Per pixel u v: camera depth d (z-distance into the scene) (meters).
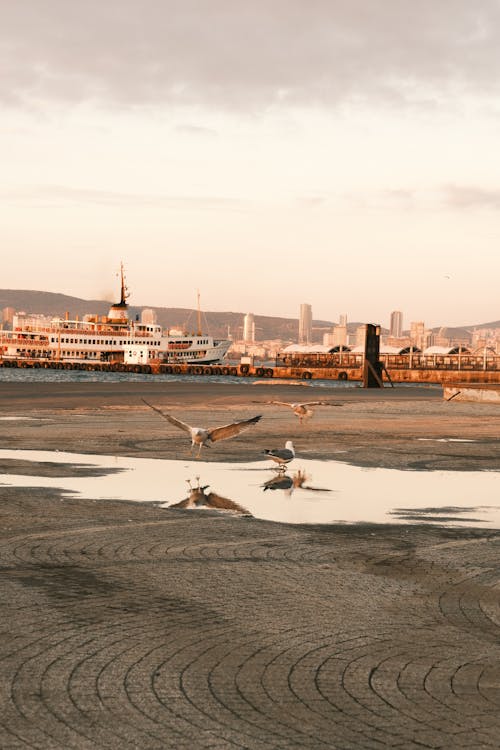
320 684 5.86
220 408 41.66
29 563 9.52
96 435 26.73
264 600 8.09
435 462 20.83
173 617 7.45
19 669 6.04
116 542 10.79
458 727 5.15
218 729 5.07
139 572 9.17
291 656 6.45
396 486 16.61
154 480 16.94
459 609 7.90
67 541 10.79
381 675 6.05
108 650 6.50
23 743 4.82
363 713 5.35
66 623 7.19
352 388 88.75
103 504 13.90
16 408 40.72
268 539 11.20
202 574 9.13
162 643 6.71
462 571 9.50
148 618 7.40
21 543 10.61
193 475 17.81
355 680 5.94
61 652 6.43
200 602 7.98
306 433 28.88
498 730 5.12
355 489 16.14
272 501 14.57
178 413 37.28
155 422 32.12
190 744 4.86
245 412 38.81
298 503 14.39
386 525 12.45
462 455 22.52
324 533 11.73
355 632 7.10
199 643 6.73
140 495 14.97
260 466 19.55
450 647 6.73
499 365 198.50
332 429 30.66
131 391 64.25
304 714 5.32
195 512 13.28
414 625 7.34
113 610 7.63
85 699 5.50
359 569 9.52
